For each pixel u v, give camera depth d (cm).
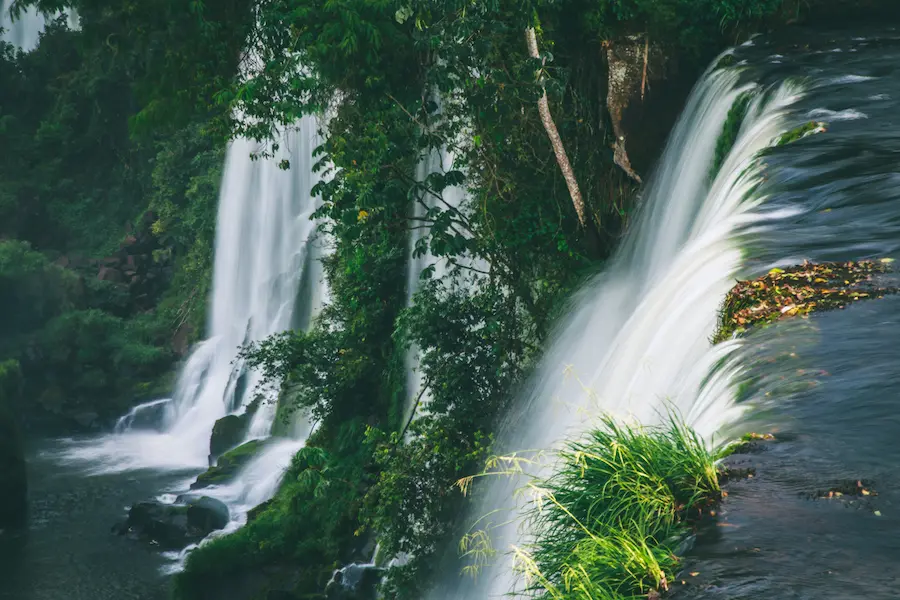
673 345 951
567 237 2333
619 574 452
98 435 5303
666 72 2156
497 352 2453
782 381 619
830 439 530
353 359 3316
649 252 2067
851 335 679
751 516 459
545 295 2323
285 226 5284
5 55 6950
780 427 552
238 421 4450
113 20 2550
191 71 2450
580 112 2339
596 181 2320
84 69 6756
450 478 2366
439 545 2330
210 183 5975
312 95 2377
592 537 482
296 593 2831
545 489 574
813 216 1023
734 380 656
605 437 571
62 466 4634
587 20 2205
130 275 6212
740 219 1059
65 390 5625
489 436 2297
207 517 3575
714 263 980
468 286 2856
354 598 2680
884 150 1193
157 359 5775
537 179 2402
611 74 2184
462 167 2691
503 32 2203
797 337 688
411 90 2383
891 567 404
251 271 5516
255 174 5481
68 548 3603
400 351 3203
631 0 2153
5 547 3616
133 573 3397
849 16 2169
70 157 6712
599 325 2092
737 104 1745
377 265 3266
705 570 418
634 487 515
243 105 2469
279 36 2298
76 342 5725
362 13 2183
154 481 4394
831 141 1258
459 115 2456
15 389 5081
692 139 1950
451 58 2155
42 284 5866
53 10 2489
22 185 6562
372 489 2567
